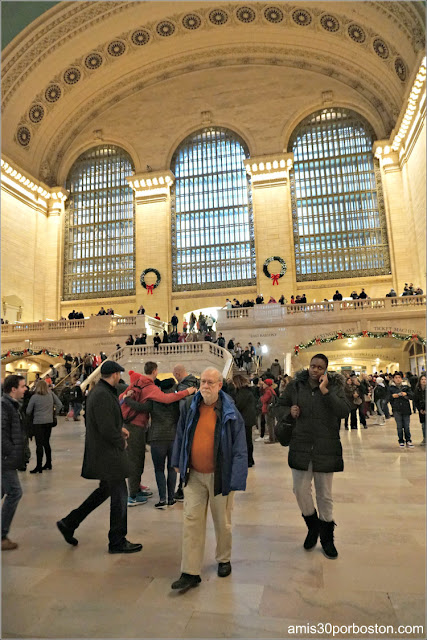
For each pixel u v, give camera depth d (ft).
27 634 9.20
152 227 112.57
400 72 93.20
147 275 110.42
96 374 61.41
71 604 10.44
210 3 100.73
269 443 37.24
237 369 67.21
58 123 117.29
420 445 32.55
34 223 114.21
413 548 13.38
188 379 19.89
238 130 113.50
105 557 13.32
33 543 14.61
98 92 117.50
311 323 79.10
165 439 18.54
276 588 10.98
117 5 98.73
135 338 83.61
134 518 17.24
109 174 120.16
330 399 13.10
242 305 87.40
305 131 112.37
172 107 117.19
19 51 99.66
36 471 25.96
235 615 9.77
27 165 114.52
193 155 116.37
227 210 112.16
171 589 11.08
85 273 116.47
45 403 26.48
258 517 16.71
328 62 108.06
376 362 87.76
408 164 97.60
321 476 13.28
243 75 114.32
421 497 18.92
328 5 94.58
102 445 13.78
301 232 107.96
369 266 103.55
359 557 12.78
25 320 107.96
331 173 109.09
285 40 107.76
